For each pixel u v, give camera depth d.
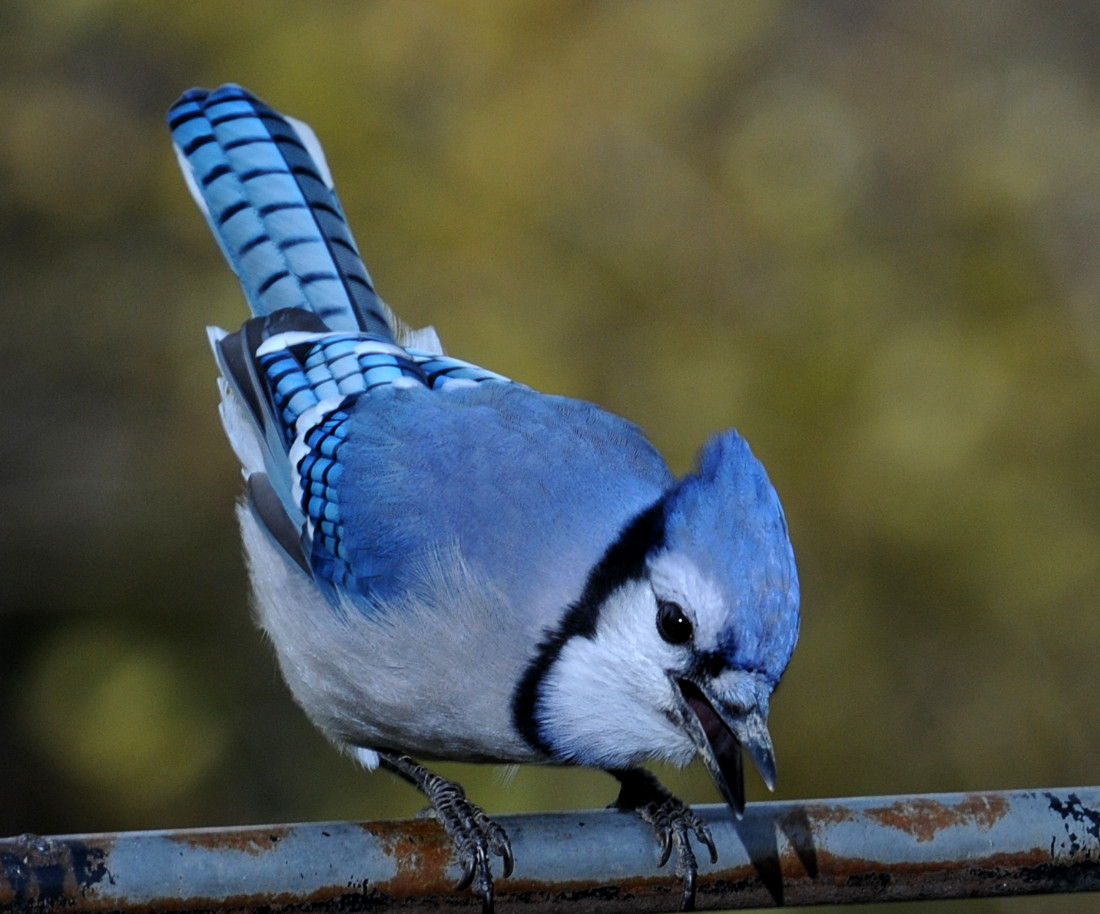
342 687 6.38
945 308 11.48
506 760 6.21
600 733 5.81
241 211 8.09
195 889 4.95
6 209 12.90
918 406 10.88
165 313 12.79
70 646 12.62
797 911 10.12
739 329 11.23
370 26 11.31
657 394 10.99
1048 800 5.39
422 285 11.09
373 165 11.27
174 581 12.75
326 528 6.42
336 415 6.74
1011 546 10.83
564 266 11.31
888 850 5.34
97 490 13.02
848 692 11.04
